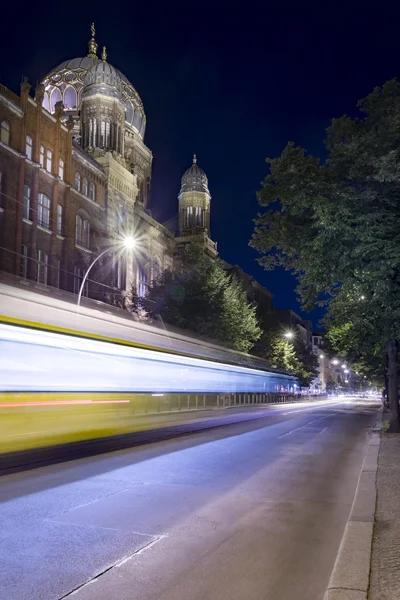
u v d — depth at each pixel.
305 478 10.47
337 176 15.00
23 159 39.00
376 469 10.88
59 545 5.83
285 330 88.94
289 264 18.52
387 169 12.68
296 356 89.69
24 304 13.88
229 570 5.29
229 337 47.03
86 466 11.23
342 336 39.91
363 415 37.44
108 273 49.44
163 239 64.31
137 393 20.88
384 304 15.16
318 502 8.37
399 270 14.65
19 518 6.89
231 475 10.56
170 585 4.86
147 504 7.87
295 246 16.92
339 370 157.12
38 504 7.68
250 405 50.50
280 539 6.36
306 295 19.19
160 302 46.06
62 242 43.88
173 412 27.48
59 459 12.04
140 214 58.47
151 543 6.02
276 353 71.44
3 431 12.33
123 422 19.05
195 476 10.34
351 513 7.07
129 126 68.38
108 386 17.83
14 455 12.29
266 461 12.73
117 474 10.34
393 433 20.33
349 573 4.79
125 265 53.78
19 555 5.48
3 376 12.54
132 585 4.82
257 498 8.54
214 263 47.81
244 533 6.55
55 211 42.81
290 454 14.20
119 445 15.11
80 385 15.77
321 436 19.86
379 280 13.81
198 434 19.36
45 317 14.55
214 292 45.88
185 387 30.30
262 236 17.36
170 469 11.12
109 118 56.47
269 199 15.37
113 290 49.62
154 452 13.88
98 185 50.22
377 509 7.29
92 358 16.78
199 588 4.82
